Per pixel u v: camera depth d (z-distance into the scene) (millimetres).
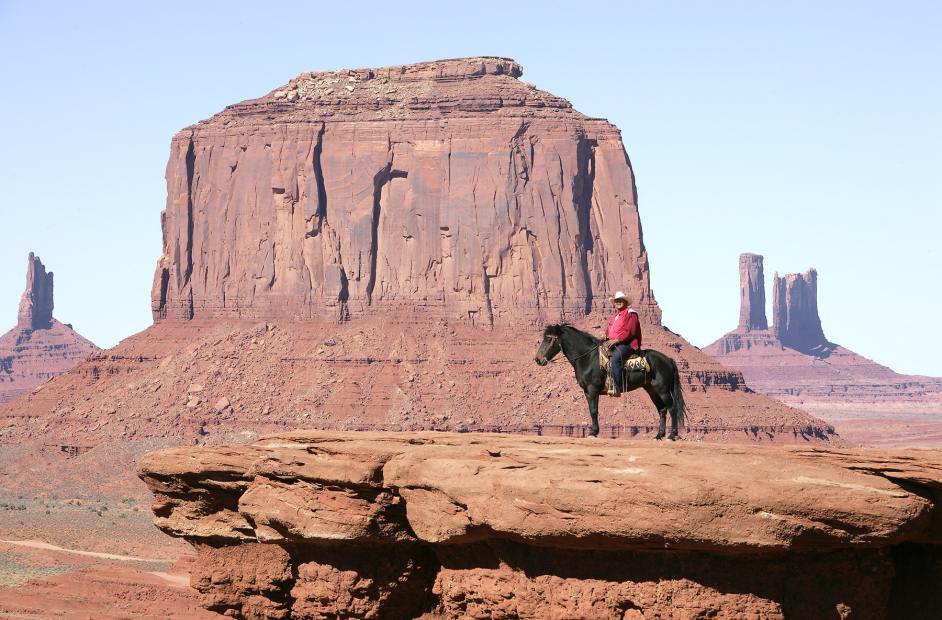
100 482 159000
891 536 24562
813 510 24703
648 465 26141
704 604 26156
